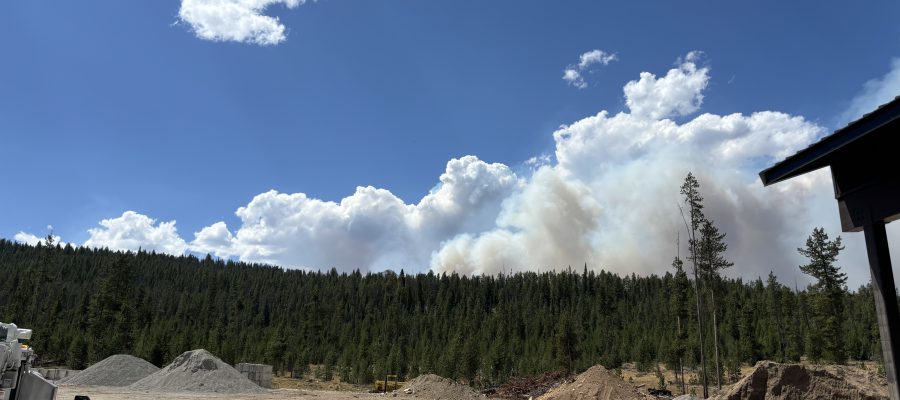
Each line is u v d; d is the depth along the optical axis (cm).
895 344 1048
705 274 5825
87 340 9306
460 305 16000
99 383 4659
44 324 10469
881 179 1083
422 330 13125
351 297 17400
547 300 16400
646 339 9519
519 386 6216
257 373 5516
